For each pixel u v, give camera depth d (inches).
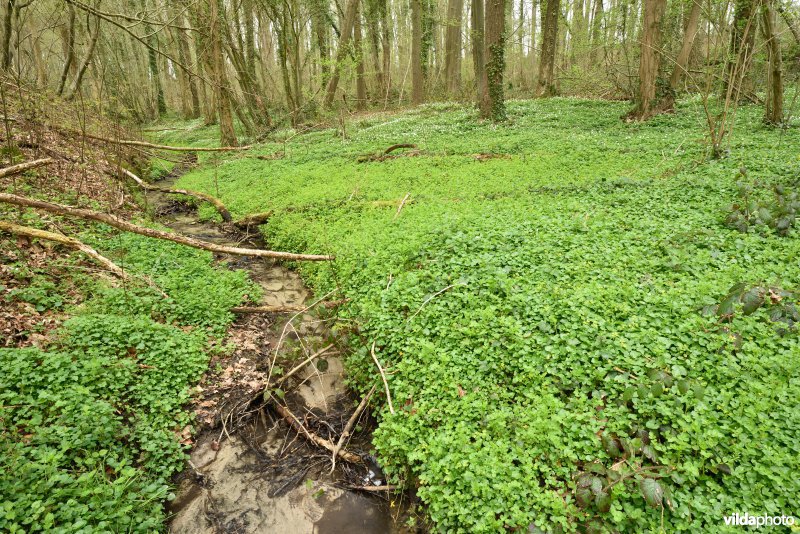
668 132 676.1
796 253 264.2
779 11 561.0
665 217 341.1
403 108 1286.9
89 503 165.8
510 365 211.6
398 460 199.3
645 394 175.2
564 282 259.8
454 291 266.1
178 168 843.4
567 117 863.1
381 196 479.8
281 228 446.6
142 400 220.8
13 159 424.2
